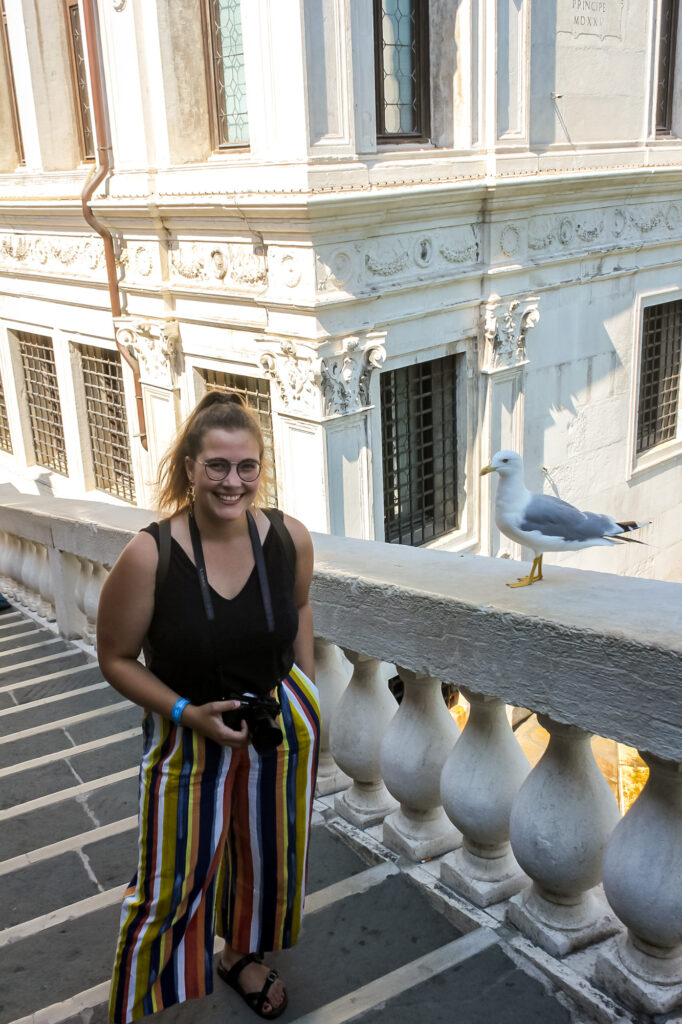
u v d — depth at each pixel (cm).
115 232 1355
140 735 480
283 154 1048
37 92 1498
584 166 1375
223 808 235
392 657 294
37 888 338
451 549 1373
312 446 1145
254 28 1037
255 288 1152
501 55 1206
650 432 1755
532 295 1352
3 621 758
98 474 1741
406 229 1153
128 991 238
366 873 315
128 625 219
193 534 221
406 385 1273
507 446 1387
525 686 245
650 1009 238
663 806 227
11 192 1631
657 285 1616
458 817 285
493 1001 253
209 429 214
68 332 1633
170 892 234
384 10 1164
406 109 1224
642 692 213
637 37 1428
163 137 1216
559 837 251
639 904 228
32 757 470
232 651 221
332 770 378
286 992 266
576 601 245
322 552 339
